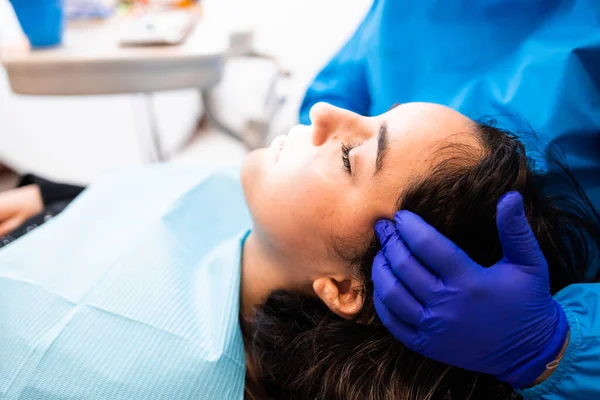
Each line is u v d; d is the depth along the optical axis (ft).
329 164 1.83
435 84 2.70
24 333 1.93
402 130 1.77
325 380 1.86
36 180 3.19
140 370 1.85
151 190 2.83
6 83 3.99
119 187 2.84
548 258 1.97
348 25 4.63
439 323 1.58
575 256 2.22
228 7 4.14
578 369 1.67
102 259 2.22
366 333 1.87
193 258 2.41
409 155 1.73
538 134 2.31
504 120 2.41
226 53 3.01
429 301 1.60
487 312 1.56
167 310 2.00
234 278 2.13
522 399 1.88
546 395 1.72
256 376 2.17
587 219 2.22
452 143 1.74
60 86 2.76
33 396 1.81
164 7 3.68
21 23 2.77
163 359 1.88
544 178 2.09
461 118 1.86
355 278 1.87
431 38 2.68
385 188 1.74
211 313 2.07
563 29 2.34
